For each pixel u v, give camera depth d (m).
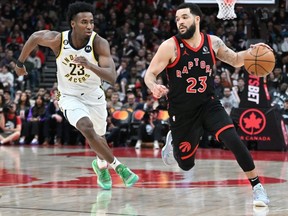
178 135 5.91
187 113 5.80
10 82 17.92
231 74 17.34
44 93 16.48
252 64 5.75
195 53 5.69
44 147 15.05
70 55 6.21
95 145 6.23
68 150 13.88
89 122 6.18
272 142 13.91
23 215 5.14
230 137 5.62
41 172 8.85
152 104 15.07
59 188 6.97
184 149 5.96
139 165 10.08
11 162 10.58
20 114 16.48
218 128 5.68
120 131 15.44
